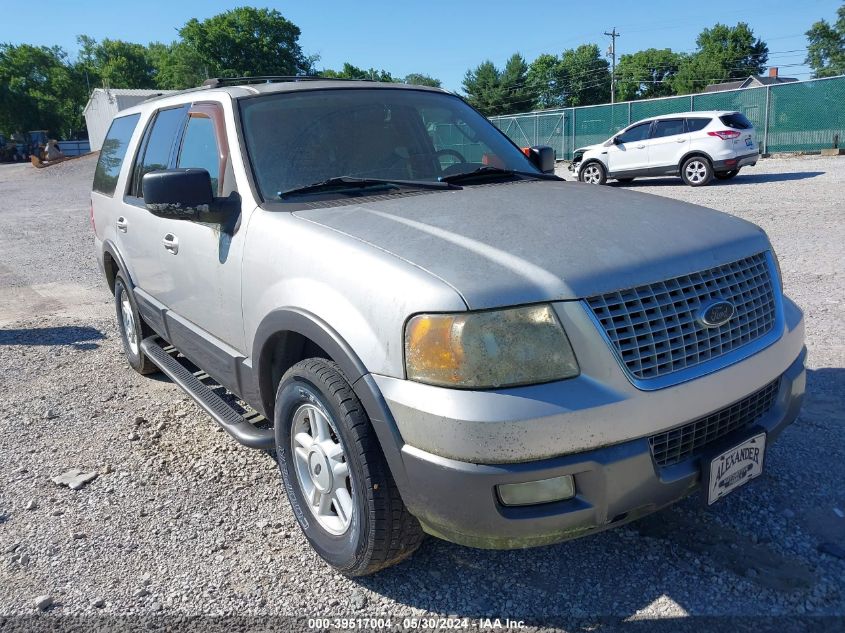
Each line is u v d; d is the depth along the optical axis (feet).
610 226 8.47
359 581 9.07
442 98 13.50
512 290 7.05
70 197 74.54
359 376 7.69
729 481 8.00
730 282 8.20
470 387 6.92
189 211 10.14
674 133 53.72
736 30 263.49
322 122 11.44
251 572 9.37
